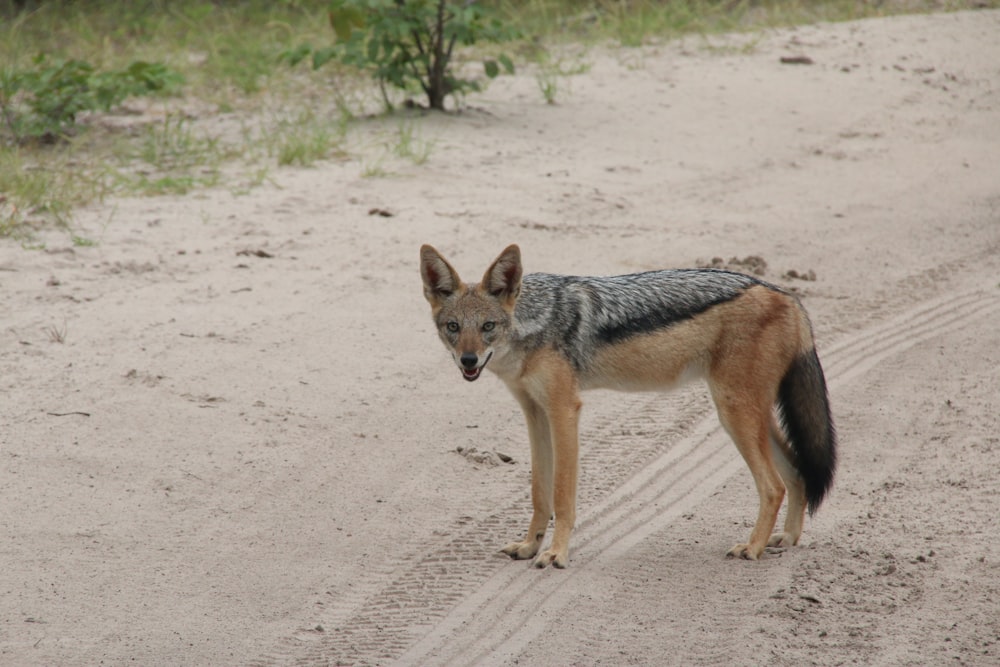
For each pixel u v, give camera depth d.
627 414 14.75
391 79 27.45
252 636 9.73
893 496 12.49
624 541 11.63
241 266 18.44
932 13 39.41
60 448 12.70
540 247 19.86
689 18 37.25
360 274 18.41
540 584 10.70
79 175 22.38
